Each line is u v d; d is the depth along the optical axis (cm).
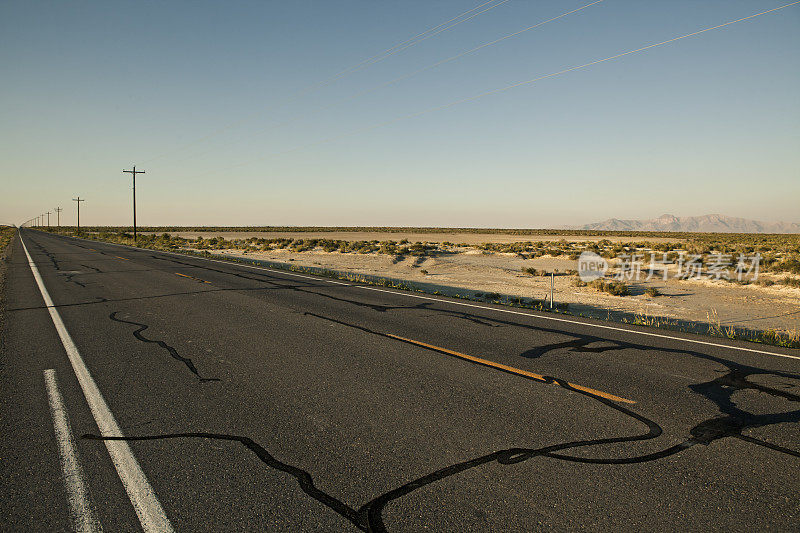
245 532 285
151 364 632
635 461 371
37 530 287
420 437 413
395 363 639
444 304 1139
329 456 379
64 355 676
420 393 523
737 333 1062
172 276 1739
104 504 313
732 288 1916
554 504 312
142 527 289
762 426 438
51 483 338
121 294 1289
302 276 1794
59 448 391
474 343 751
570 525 291
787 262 2292
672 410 475
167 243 4781
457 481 341
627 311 1380
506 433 421
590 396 514
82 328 859
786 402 498
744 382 562
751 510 307
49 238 6525
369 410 474
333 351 701
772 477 347
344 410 474
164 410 473
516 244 5203
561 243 5569
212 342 756
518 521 295
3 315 988
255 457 377
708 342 760
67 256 2792
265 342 756
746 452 387
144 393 521
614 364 634
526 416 459
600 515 301
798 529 288
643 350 708
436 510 306
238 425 438
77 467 360
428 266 2866
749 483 339
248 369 611
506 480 342
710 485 336
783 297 1672
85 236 7525
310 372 598
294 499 319
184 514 303
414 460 372
